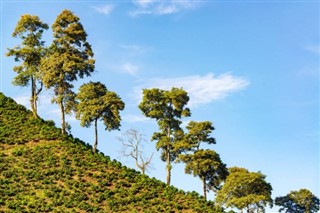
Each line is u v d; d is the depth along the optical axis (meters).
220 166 68.25
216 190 69.25
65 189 54.03
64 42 70.12
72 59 68.56
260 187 67.50
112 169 61.41
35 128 68.94
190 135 69.19
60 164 59.50
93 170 59.69
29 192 52.06
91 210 50.47
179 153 68.88
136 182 59.34
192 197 59.03
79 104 66.50
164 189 59.47
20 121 70.38
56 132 68.56
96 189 55.03
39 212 48.34
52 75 68.38
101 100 65.81
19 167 57.56
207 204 58.50
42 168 58.00
